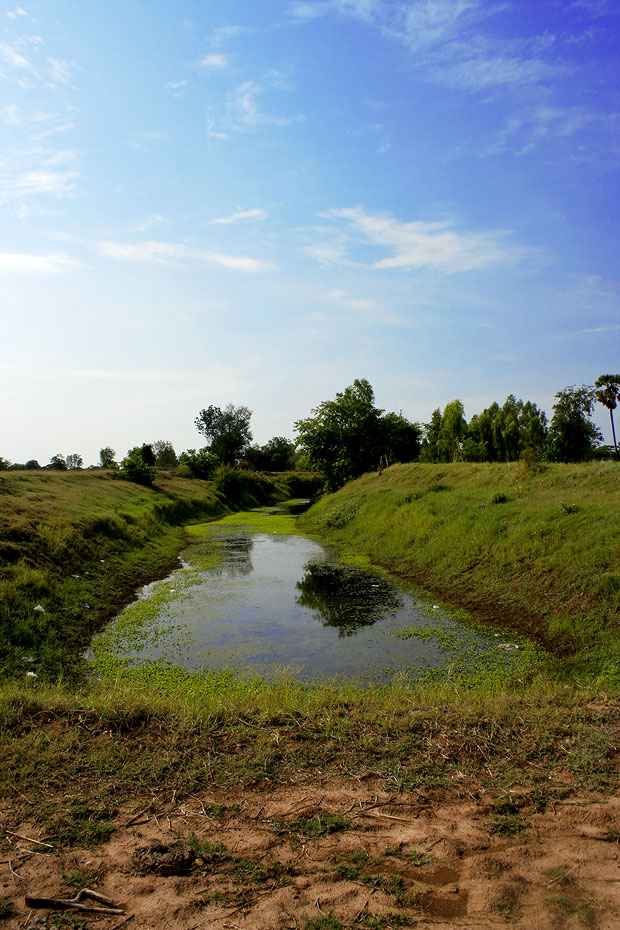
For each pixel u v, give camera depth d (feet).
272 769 14.90
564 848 11.65
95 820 12.71
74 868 11.21
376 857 11.50
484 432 131.95
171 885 10.70
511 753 15.52
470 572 43.93
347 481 117.70
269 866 11.22
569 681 25.31
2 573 36.14
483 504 55.67
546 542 40.60
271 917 9.87
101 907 10.12
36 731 16.87
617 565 33.45
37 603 34.83
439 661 29.27
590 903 10.09
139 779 14.37
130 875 10.99
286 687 22.57
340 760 15.34
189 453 175.83
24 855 11.56
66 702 18.79
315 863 11.33
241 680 26.71
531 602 35.76
